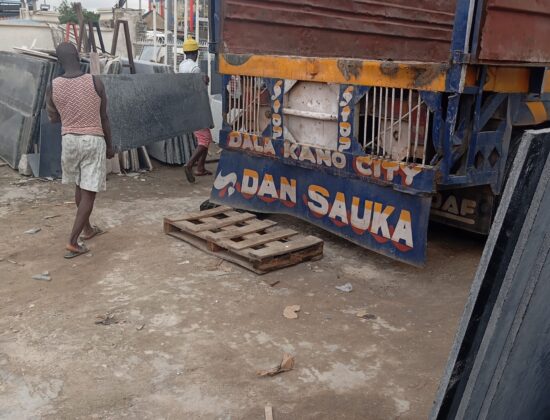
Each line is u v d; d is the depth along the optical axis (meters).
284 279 4.58
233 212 5.75
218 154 9.34
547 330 1.76
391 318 3.98
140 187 7.33
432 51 7.16
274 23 5.95
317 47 6.23
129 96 6.39
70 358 3.37
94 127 4.81
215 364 3.34
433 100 4.06
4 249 5.08
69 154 4.80
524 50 4.20
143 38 20.09
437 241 5.59
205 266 4.77
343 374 3.29
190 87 7.04
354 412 2.96
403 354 3.52
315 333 3.74
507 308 1.56
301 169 5.32
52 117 4.90
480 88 4.08
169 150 8.41
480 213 5.03
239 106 5.83
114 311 3.95
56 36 16.95
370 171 4.61
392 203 4.57
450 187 4.61
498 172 4.62
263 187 5.75
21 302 4.07
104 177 4.96
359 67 4.48
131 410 2.92
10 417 2.84
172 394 3.06
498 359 1.65
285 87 5.18
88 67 7.72
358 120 4.68
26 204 6.41
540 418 2.07
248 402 3.01
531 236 1.49
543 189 1.45
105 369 3.27
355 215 4.89
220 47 5.78
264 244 4.93
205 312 3.97
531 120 4.73
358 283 4.55
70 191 6.95
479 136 4.36
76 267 4.72
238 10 5.73
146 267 4.73
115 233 5.55
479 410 1.72
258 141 5.61
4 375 3.18
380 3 6.53
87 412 2.89
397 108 4.40
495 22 3.88
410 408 3.00
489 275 1.50
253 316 3.94
